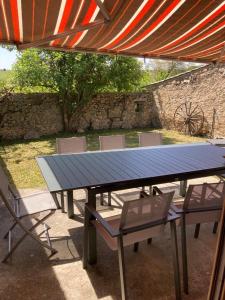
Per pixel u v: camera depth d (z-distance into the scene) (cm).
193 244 311
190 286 243
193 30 322
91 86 1050
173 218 230
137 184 279
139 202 202
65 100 1045
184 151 400
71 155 376
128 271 262
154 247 304
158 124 1230
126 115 1202
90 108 1115
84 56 981
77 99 1063
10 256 276
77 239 316
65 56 959
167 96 1148
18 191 464
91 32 322
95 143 880
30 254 287
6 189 314
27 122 984
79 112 1089
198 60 484
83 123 1116
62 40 352
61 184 255
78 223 354
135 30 320
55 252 289
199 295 233
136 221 214
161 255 289
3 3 241
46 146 842
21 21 285
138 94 1209
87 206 253
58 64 988
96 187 258
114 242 229
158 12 268
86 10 263
